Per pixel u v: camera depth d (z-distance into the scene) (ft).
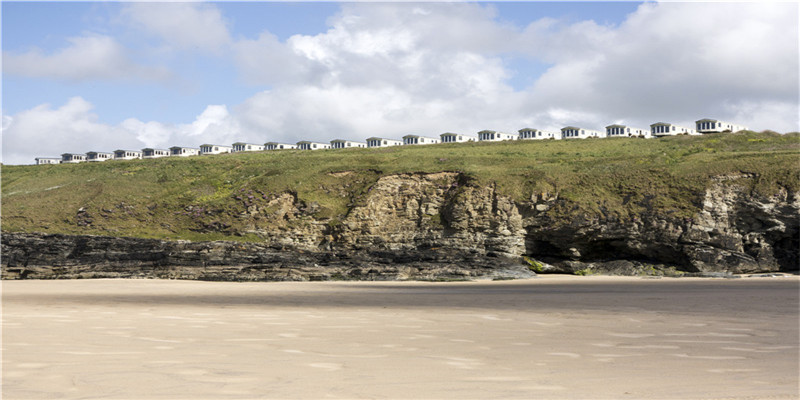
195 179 286.25
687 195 212.23
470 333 45.06
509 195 221.87
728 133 344.28
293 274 180.55
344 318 58.39
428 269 183.21
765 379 26.05
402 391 23.84
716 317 56.18
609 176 231.50
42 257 199.31
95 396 22.71
